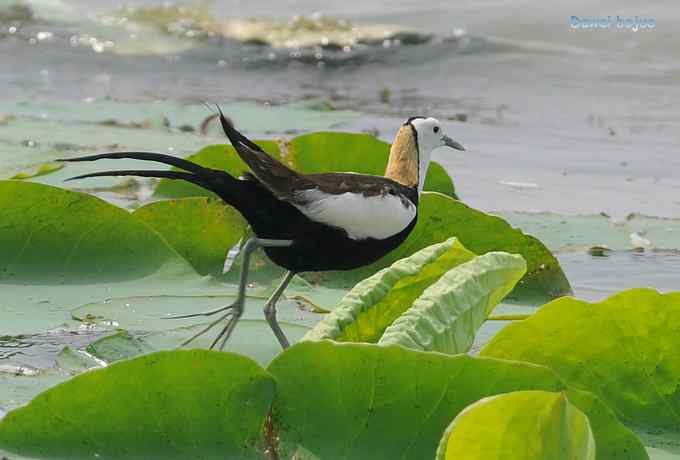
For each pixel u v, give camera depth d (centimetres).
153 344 920
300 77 2369
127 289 1081
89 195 1096
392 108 2117
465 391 669
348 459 673
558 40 2502
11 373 855
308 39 2556
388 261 1166
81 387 669
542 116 2058
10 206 1089
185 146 1695
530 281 1148
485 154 1809
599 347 769
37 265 1105
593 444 593
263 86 2286
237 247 1167
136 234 1118
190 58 2462
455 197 1414
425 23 2622
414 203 1095
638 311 755
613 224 1414
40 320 994
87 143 1695
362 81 2348
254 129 1889
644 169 1727
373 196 988
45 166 1498
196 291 1082
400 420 676
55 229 1105
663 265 1260
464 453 588
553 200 1544
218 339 923
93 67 2377
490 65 2369
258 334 970
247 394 678
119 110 2006
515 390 667
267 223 958
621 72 2317
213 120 1917
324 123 1948
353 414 678
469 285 808
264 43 2544
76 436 677
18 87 2169
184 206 1155
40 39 2488
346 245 983
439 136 1134
